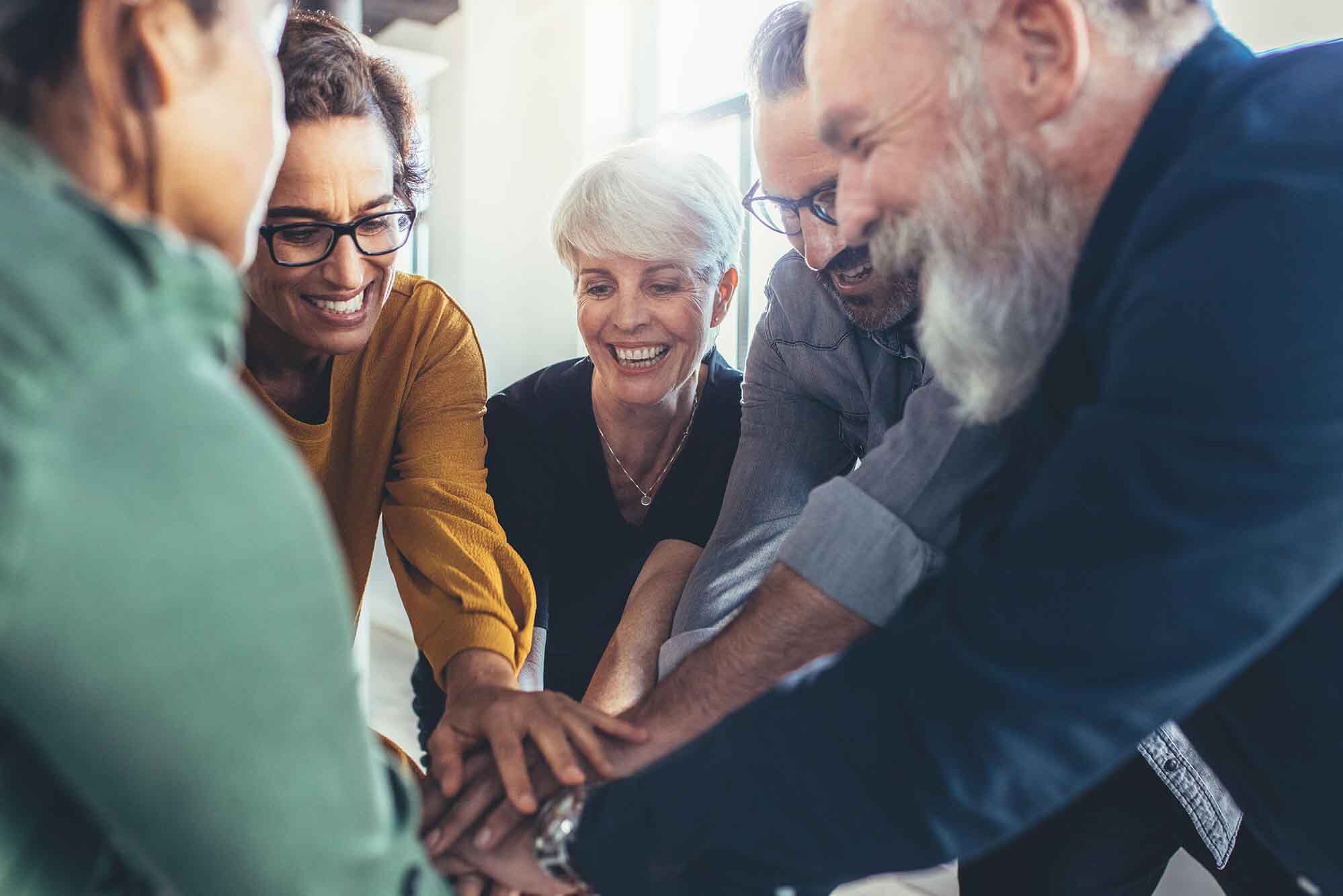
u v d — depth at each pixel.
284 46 1.13
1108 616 0.62
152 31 0.48
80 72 0.46
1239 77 0.69
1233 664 0.64
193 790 0.40
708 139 4.63
